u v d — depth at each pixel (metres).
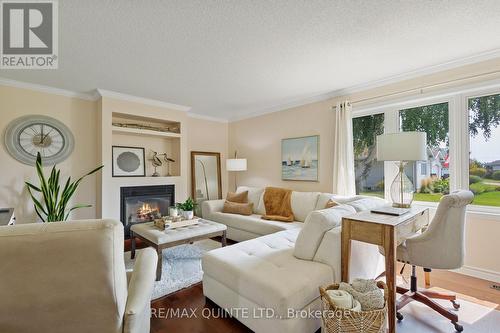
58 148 3.59
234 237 3.81
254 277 1.65
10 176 3.25
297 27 2.06
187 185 5.00
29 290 0.90
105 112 3.73
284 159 4.48
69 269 0.92
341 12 1.87
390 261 1.63
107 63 2.74
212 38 2.23
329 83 3.40
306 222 1.95
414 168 3.08
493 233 2.50
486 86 2.52
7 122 3.24
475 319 1.85
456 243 1.82
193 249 3.42
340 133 3.54
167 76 3.14
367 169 3.53
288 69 2.93
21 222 3.31
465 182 2.70
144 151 4.53
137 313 1.06
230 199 4.36
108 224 0.98
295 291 1.51
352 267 1.96
